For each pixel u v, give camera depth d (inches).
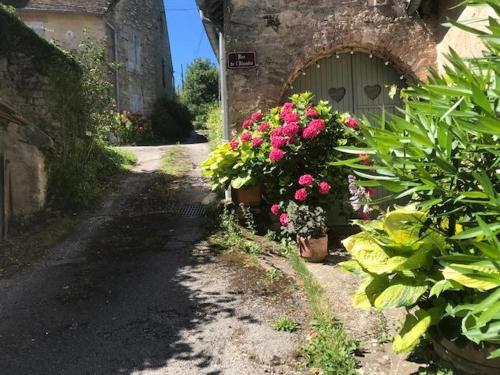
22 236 278.7
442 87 90.5
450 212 91.2
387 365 126.7
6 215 279.4
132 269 217.6
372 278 105.9
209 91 1205.1
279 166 238.2
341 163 104.1
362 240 108.1
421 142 93.5
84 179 339.0
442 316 96.3
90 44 423.2
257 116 260.8
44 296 192.2
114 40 695.7
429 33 267.9
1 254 246.7
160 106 849.5
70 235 276.8
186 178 401.1
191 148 570.9
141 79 800.9
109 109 446.0
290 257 183.8
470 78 88.4
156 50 880.3
